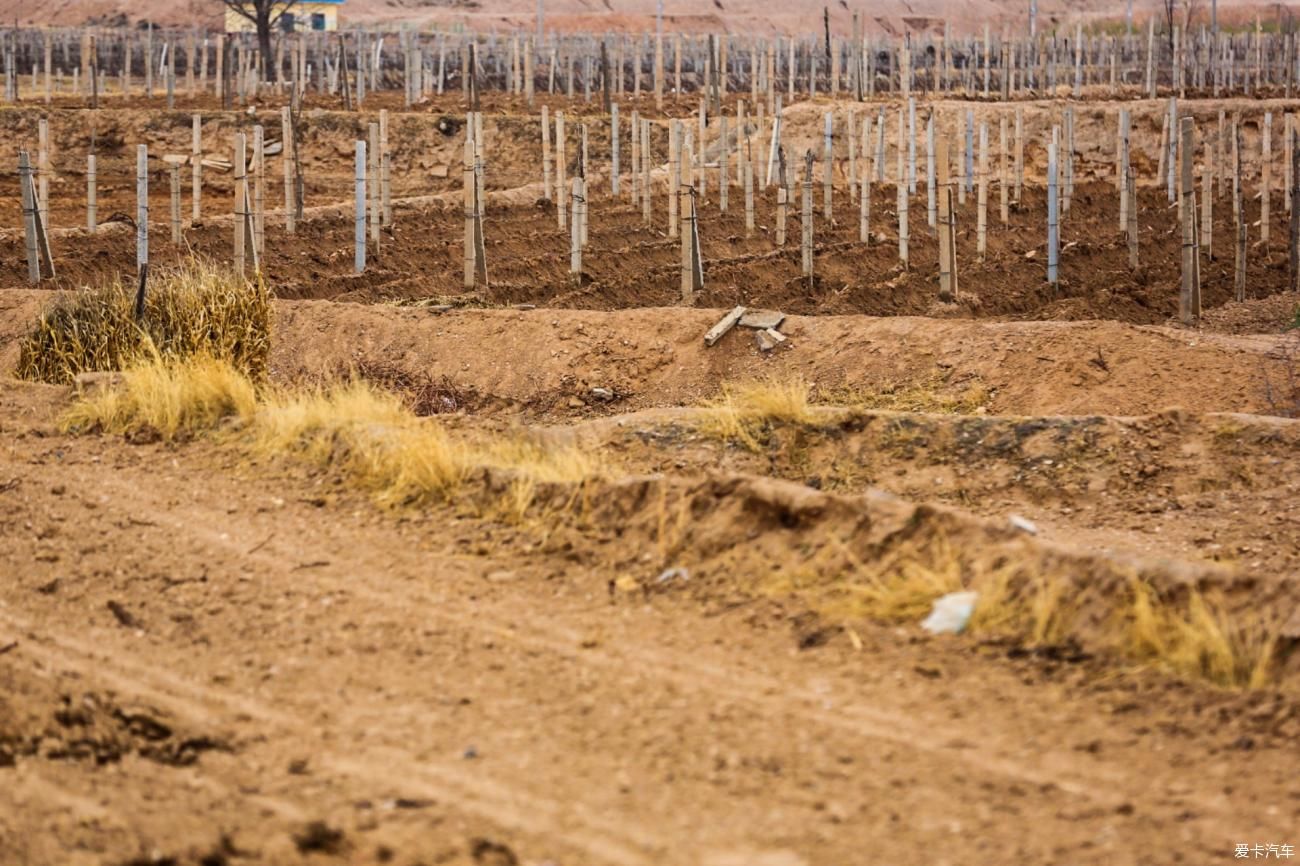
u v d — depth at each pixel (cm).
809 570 946
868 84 5681
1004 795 680
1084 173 4791
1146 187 4397
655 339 2122
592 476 1084
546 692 805
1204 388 1816
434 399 2052
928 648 844
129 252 2873
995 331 1977
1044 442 1470
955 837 643
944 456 1482
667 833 649
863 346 2019
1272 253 3384
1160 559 884
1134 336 1923
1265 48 6612
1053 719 758
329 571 995
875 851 632
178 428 1318
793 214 3584
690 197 2561
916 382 1941
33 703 762
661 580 960
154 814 662
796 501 984
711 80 5753
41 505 1122
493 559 1018
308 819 661
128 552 1030
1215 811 664
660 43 5328
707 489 1023
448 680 824
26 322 2162
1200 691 781
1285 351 1906
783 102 5447
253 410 1328
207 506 1130
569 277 2817
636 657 851
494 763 721
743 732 747
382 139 3162
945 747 729
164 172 4475
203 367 1402
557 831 652
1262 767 705
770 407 1571
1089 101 5488
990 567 902
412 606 933
